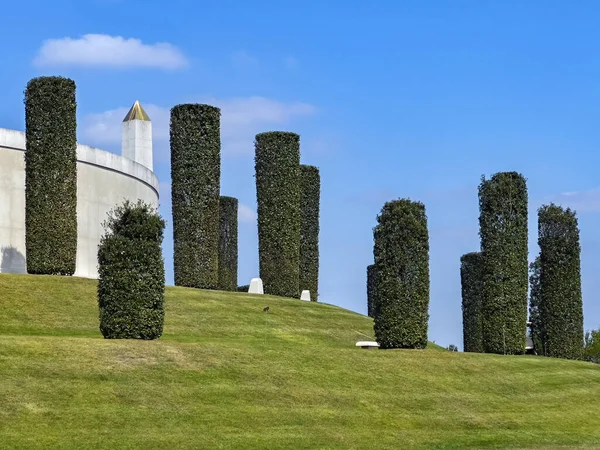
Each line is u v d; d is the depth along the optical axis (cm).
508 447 3638
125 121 7969
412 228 5028
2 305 4831
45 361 3547
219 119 6900
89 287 5338
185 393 3572
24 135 6203
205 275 6725
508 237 5706
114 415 3256
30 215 5531
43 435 3020
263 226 7281
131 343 3934
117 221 4197
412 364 4547
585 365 5238
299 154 7394
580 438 3944
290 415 3594
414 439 3625
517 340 5672
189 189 6744
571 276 6031
